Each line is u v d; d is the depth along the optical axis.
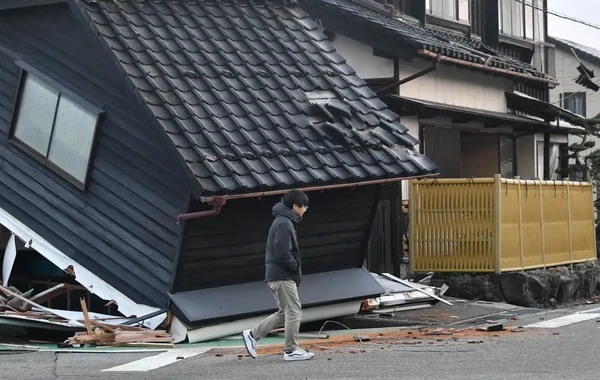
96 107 35.19
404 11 59.94
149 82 33.69
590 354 28.97
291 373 26.08
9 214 38.62
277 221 28.66
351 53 51.22
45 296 37.66
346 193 38.38
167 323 33.78
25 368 27.94
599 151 70.62
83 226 36.22
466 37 65.44
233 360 29.22
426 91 53.44
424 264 48.09
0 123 39.16
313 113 37.50
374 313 41.25
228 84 36.28
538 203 50.84
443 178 52.84
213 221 33.62
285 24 42.12
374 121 38.91
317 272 39.03
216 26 39.34
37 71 37.31
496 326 36.75
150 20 37.25
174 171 32.78
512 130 64.00
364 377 25.20
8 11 38.22
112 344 32.38
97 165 35.50
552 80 63.38
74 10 34.88
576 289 51.09
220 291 34.97
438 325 39.56
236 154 33.06
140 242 34.38
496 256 46.69
